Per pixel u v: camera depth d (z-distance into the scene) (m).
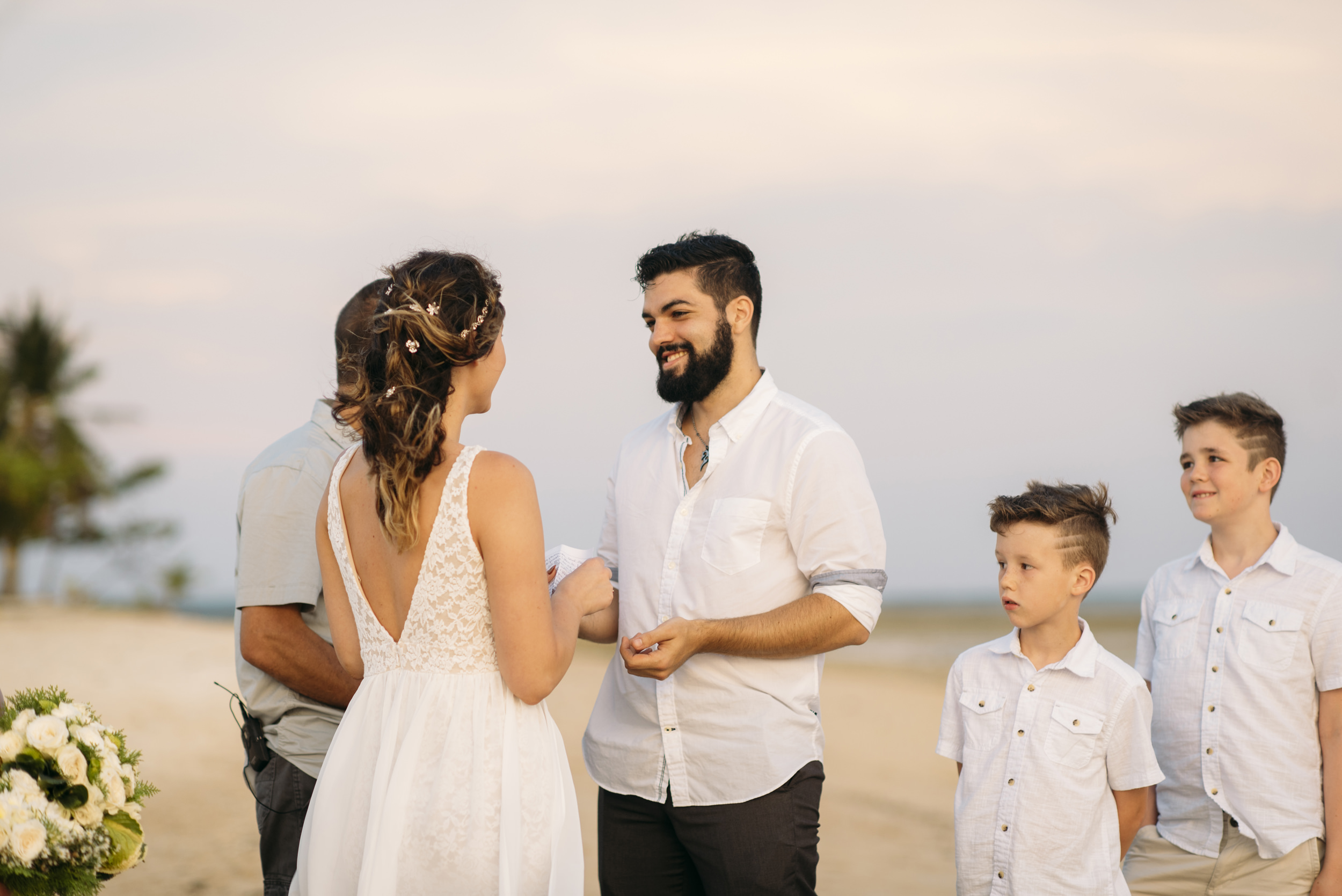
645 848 2.73
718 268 2.68
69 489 29.03
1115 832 2.50
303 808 2.60
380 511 2.09
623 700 2.75
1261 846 2.50
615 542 2.97
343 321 2.70
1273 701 2.53
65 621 15.43
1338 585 2.51
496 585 2.10
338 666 2.59
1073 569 2.54
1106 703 2.50
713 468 2.71
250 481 2.63
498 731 2.12
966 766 2.64
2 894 2.04
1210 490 2.65
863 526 2.58
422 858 2.05
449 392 2.13
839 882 5.51
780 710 2.59
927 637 35.38
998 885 2.52
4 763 2.13
